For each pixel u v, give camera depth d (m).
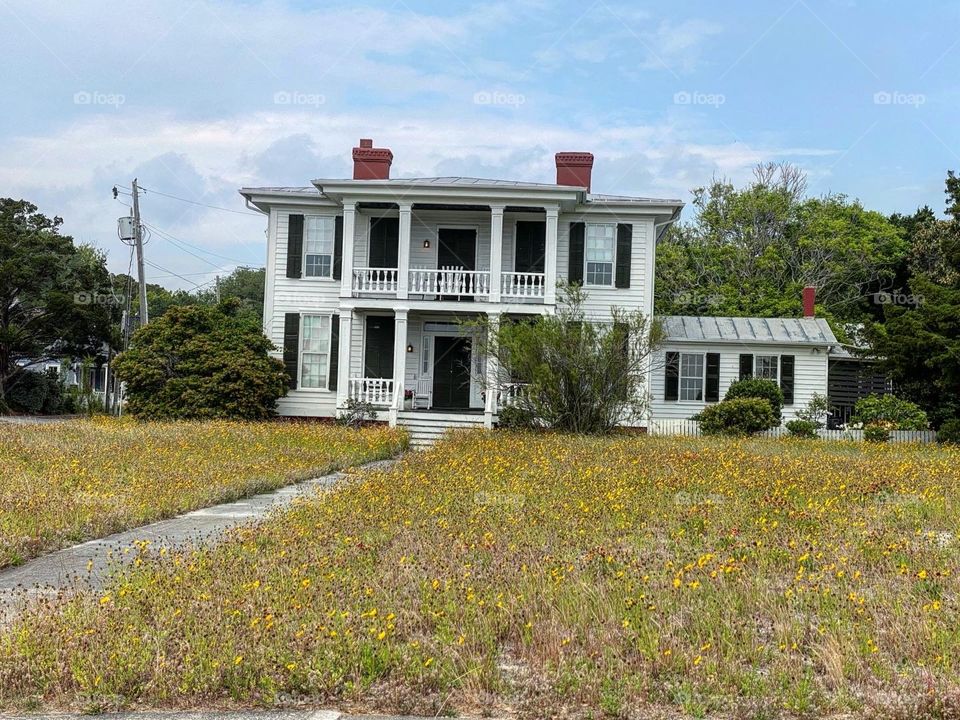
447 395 28.58
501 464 15.91
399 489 13.13
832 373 34.47
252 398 25.92
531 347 23.83
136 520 11.61
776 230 47.28
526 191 26.02
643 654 6.10
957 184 32.28
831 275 45.06
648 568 8.20
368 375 27.91
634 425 26.27
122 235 36.84
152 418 25.81
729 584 7.67
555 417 24.19
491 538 9.37
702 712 5.41
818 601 7.26
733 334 30.69
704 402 30.33
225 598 7.12
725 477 14.38
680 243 49.56
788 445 22.23
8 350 38.59
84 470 14.81
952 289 28.52
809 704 5.44
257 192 27.59
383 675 5.97
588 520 10.71
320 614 6.73
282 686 5.80
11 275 38.22
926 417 26.91
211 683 5.79
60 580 8.61
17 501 11.66
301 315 27.70
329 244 27.78
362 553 8.85
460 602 7.16
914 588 7.73
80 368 48.59
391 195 26.31
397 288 26.66
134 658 5.98
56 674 5.85
